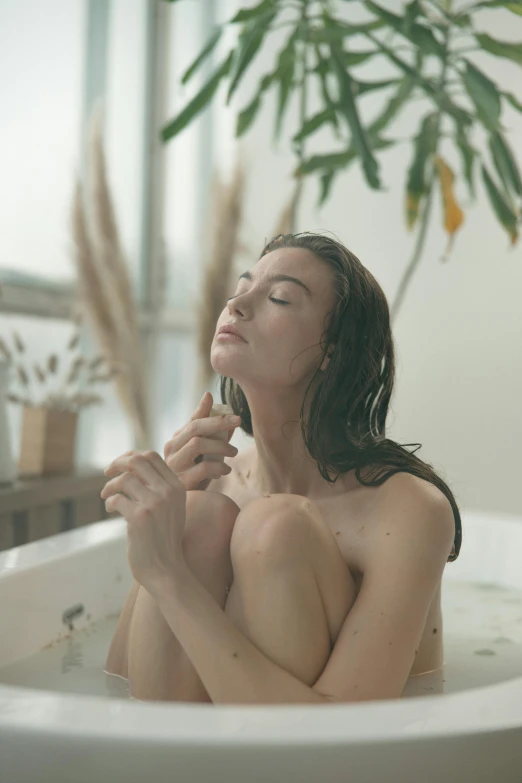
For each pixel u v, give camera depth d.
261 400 1.09
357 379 1.09
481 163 2.36
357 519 1.05
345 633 0.93
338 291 1.07
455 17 2.33
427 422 3.25
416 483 1.04
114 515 2.31
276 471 1.16
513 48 2.29
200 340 3.24
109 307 2.93
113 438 3.36
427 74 3.23
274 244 1.17
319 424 1.08
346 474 1.10
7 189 2.82
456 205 2.41
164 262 3.65
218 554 0.99
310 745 0.67
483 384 3.16
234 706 0.73
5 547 1.89
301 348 1.05
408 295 3.29
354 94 2.22
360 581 1.03
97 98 3.25
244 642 0.89
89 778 0.69
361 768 0.69
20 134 2.87
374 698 0.88
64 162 3.08
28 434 2.17
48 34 2.99
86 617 1.45
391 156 3.32
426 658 1.17
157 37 3.55
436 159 2.41
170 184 3.67
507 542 1.81
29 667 1.21
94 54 3.22
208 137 3.74
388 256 3.33
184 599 0.89
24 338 2.86
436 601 1.16
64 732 0.68
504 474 3.12
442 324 3.23
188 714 0.71
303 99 2.55
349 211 3.41
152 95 3.57
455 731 0.71
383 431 1.18
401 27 2.26
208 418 1.10
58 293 2.99
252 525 0.94
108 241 2.97
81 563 1.44
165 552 0.91
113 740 0.68
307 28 2.33
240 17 2.20
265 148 3.61
